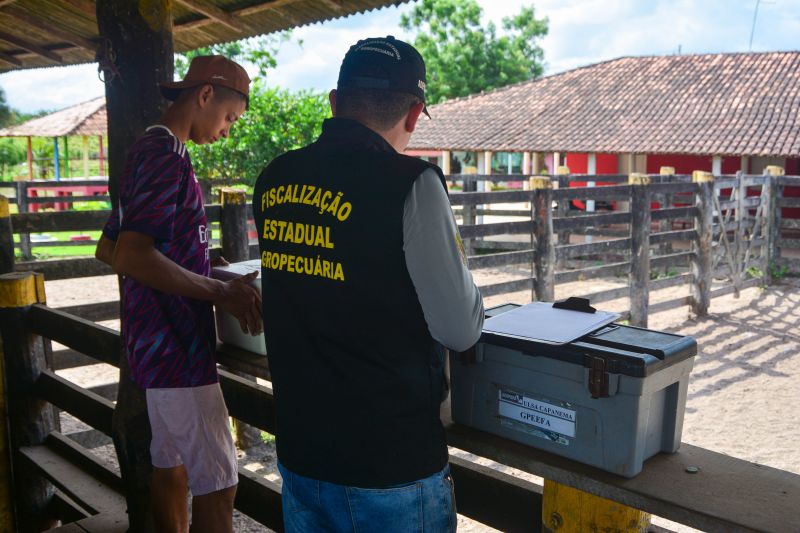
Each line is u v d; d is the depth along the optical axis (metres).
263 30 5.69
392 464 1.60
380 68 1.64
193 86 2.40
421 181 1.54
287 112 13.52
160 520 2.66
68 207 19.97
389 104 1.65
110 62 2.89
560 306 2.02
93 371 7.15
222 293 2.36
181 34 6.05
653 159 21.92
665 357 1.64
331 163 1.64
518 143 21.09
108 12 2.90
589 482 1.66
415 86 1.67
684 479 1.64
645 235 9.09
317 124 13.68
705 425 6.08
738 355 8.27
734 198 11.16
